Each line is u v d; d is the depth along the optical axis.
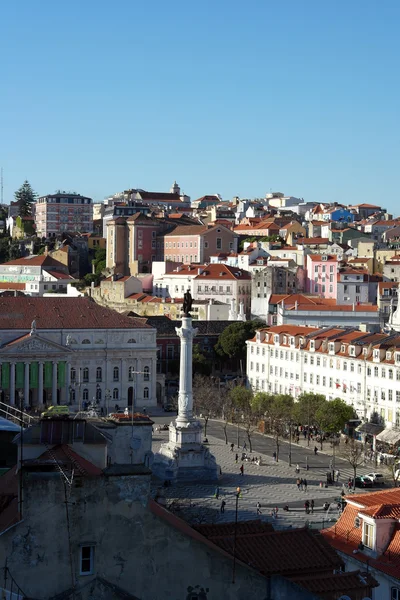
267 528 68.06
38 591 46.66
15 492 54.53
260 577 49.78
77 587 47.03
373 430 192.00
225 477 162.12
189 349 162.88
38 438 59.16
